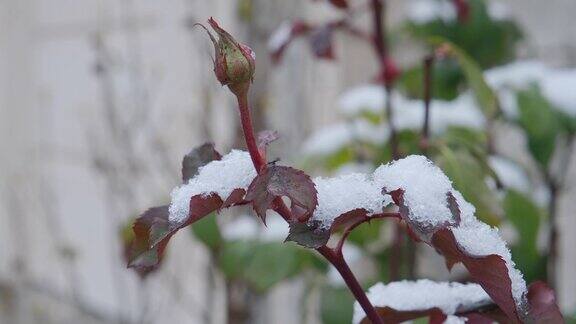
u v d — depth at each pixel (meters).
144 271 0.53
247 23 1.25
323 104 1.69
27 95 2.88
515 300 0.47
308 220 0.46
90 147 2.13
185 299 1.97
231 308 1.21
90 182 2.42
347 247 1.04
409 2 1.75
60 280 2.68
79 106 2.44
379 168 0.48
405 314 0.54
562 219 1.58
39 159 2.83
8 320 2.94
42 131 2.80
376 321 0.48
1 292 3.09
